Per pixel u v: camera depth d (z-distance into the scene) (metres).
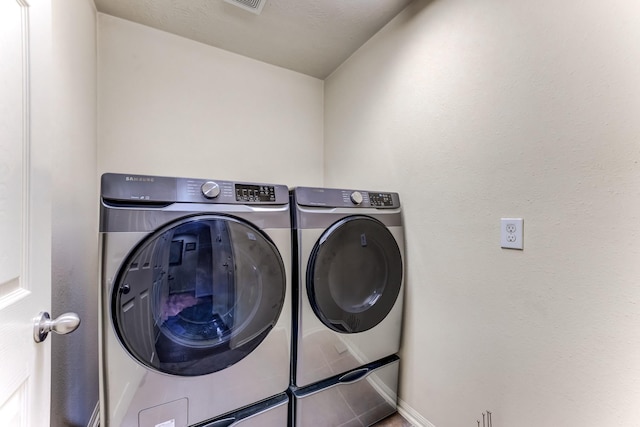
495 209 1.14
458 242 1.28
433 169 1.41
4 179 0.57
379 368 1.49
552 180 0.96
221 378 1.09
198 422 1.04
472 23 1.22
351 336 1.39
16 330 0.59
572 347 0.92
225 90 2.02
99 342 0.89
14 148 0.60
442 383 1.34
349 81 2.08
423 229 1.46
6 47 0.58
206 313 1.07
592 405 0.87
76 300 1.29
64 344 1.15
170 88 1.84
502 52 1.11
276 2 1.56
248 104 2.11
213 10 1.63
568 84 0.92
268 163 2.18
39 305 0.69
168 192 1.01
